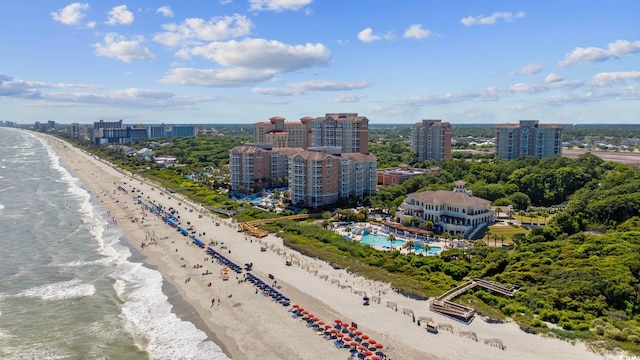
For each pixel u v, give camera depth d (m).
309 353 92.38
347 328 101.19
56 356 93.38
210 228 192.25
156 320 108.56
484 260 140.38
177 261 150.00
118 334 102.19
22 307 115.44
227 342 97.94
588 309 105.00
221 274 136.38
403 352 91.25
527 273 124.50
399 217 199.38
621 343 90.50
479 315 106.06
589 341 91.81
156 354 93.88
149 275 137.50
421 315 106.62
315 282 129.00
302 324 104.69
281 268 141.25
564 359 86.81
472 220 179.50
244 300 118.44
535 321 100.25
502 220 194.75
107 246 167.25
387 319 105.44
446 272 133.00
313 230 179.88
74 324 106.69
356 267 137.88
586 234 161.25
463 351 90.88
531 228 181.00
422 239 173.00
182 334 101.75
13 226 194.88
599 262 125.38
